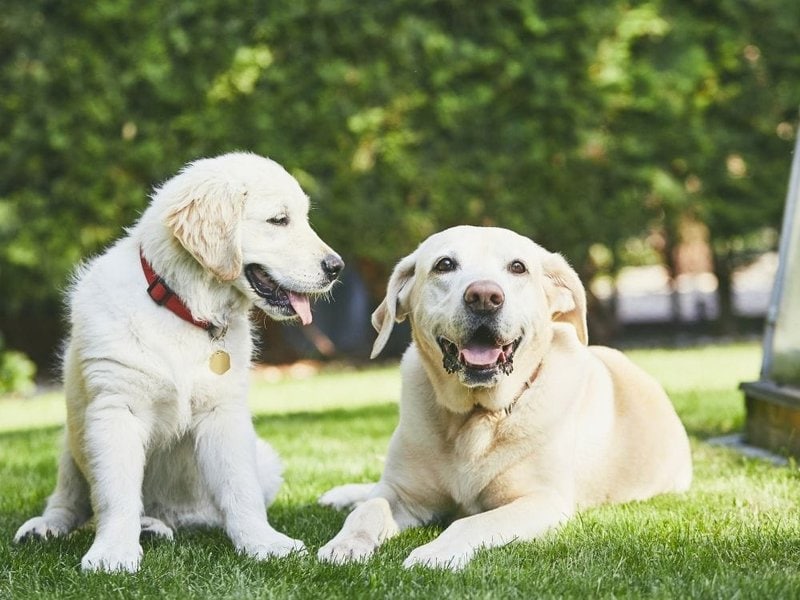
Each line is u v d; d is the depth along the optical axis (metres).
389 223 13.00
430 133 12.94
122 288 4.16
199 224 4.14
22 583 3.63
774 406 6.26
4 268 12.73
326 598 3.34
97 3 11.99
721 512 4.56
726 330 17.20
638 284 27.09
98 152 12.30
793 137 14.39
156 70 12.09
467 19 12.86
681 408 8.20
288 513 4.92
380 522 4.24
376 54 12.63
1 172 12.49
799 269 6.28
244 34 12.38
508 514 4.20
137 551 3.90
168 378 4.15
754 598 3.22
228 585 3.51
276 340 15.66
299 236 4.42
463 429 4.52
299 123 12.52
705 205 14.22
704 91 14.02
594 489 4.97
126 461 4.06
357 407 9.59
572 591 3.37
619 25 13.09
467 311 4.17
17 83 12.22
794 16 13.72
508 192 13.31
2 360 13.40
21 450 7.46
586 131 13.18
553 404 4.54
